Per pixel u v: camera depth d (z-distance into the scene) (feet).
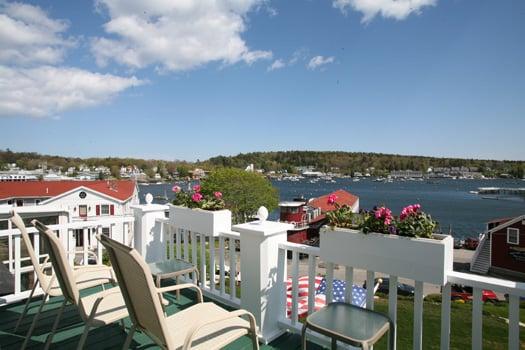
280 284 8.71
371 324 5.94
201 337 5.65
